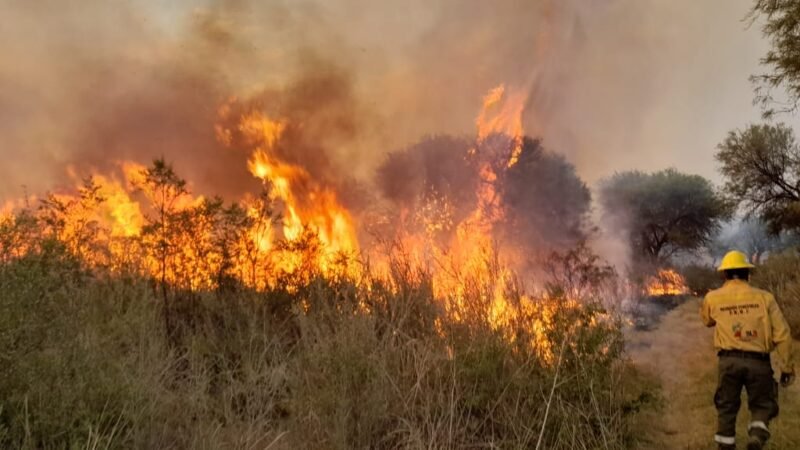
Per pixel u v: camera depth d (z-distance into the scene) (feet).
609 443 15.48
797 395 21.18
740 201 78.07
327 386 15.38
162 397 14.71
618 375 17.94
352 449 14.56
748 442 16.29
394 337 17.20
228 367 17.89
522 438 15.19
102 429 12.64
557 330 17.43
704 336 31.68
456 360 16.42
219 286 21.44
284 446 14.28
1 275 13.17
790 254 51.49
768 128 74.49
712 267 78.07
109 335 16.10
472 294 18.80
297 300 20.85
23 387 12.23
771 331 16.93
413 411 15.16
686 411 19.53
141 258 21.50
